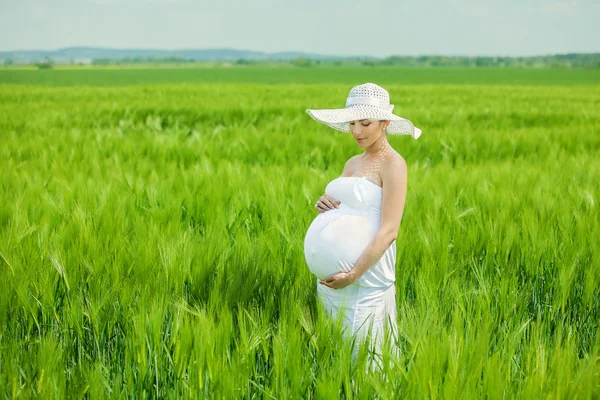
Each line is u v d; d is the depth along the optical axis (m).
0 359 2.63
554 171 6.60
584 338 3.25
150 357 2.53
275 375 2.37
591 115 16.02
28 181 5.62
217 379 2.30
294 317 2.68
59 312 3.13
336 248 2.72
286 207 4.44
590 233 3.95
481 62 188.75
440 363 2.31
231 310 2.92
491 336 2.95
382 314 2.85
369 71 102.44
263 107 17.00
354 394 2.31
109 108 16.81
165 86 32.81
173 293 3.07
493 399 2.18
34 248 3.50
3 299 2.89
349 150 8.72
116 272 3.20
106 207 4.30
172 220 4.16
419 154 8.95
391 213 2.70
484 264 3.69
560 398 2.15
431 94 27.48
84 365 2.63
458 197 4.95
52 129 11.64
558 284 3.33
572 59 147.38
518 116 15.55
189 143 8.80
